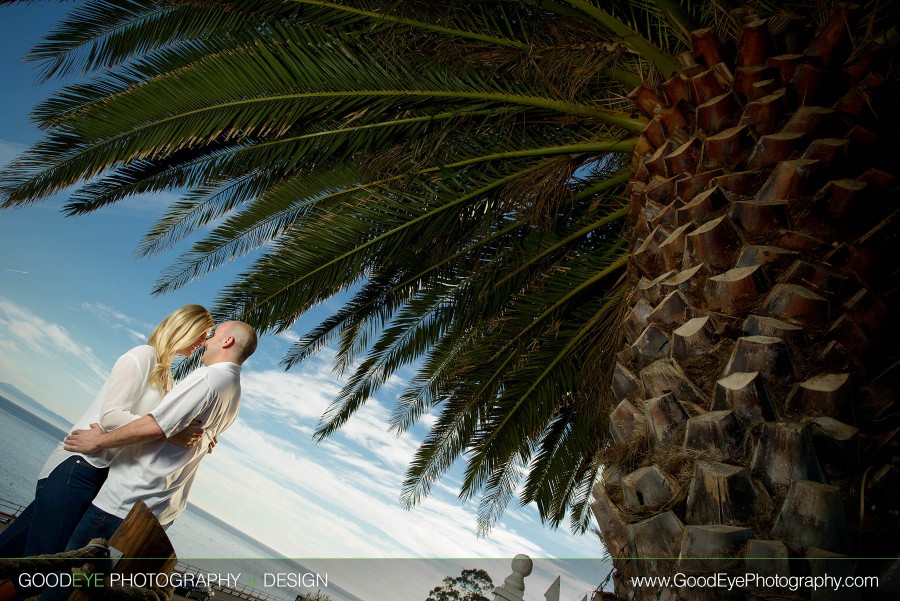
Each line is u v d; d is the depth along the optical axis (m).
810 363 2.43
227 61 4.41
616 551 2.53
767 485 2.18
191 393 2.44
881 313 2.46
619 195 5.27
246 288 4.84
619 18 4.48
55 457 2.40
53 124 4.47
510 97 4.59
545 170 4.86
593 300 5.91
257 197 5.57
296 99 4.54
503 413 6.36
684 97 3.62
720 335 2.67
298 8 4.51
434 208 4.94
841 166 2.83
